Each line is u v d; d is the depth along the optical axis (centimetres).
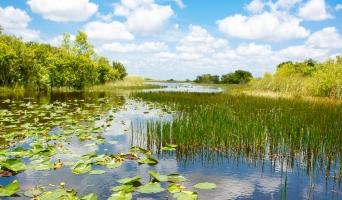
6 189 457
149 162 614
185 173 564
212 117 947
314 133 729
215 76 7919
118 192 437
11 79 2542
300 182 523
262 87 2519
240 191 483
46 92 2538
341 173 546
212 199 452
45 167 561
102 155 633
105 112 1356
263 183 518
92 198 413
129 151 689
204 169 588
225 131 748
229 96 2033
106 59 4312
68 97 2108
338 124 891
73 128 941
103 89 3297
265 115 1060
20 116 1163
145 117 1217
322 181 527
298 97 1792
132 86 4212
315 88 1838
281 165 612
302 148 715
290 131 814
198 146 746
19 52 2533
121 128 979
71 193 446
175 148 739
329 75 1781
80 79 3042
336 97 1711
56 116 1177
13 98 1884
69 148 726
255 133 723
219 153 705
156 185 471
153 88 3944
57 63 2766
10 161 562
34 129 896
